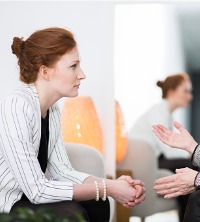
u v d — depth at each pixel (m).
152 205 4.22
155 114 4.20
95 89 4.23
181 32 4.18
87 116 3.89
